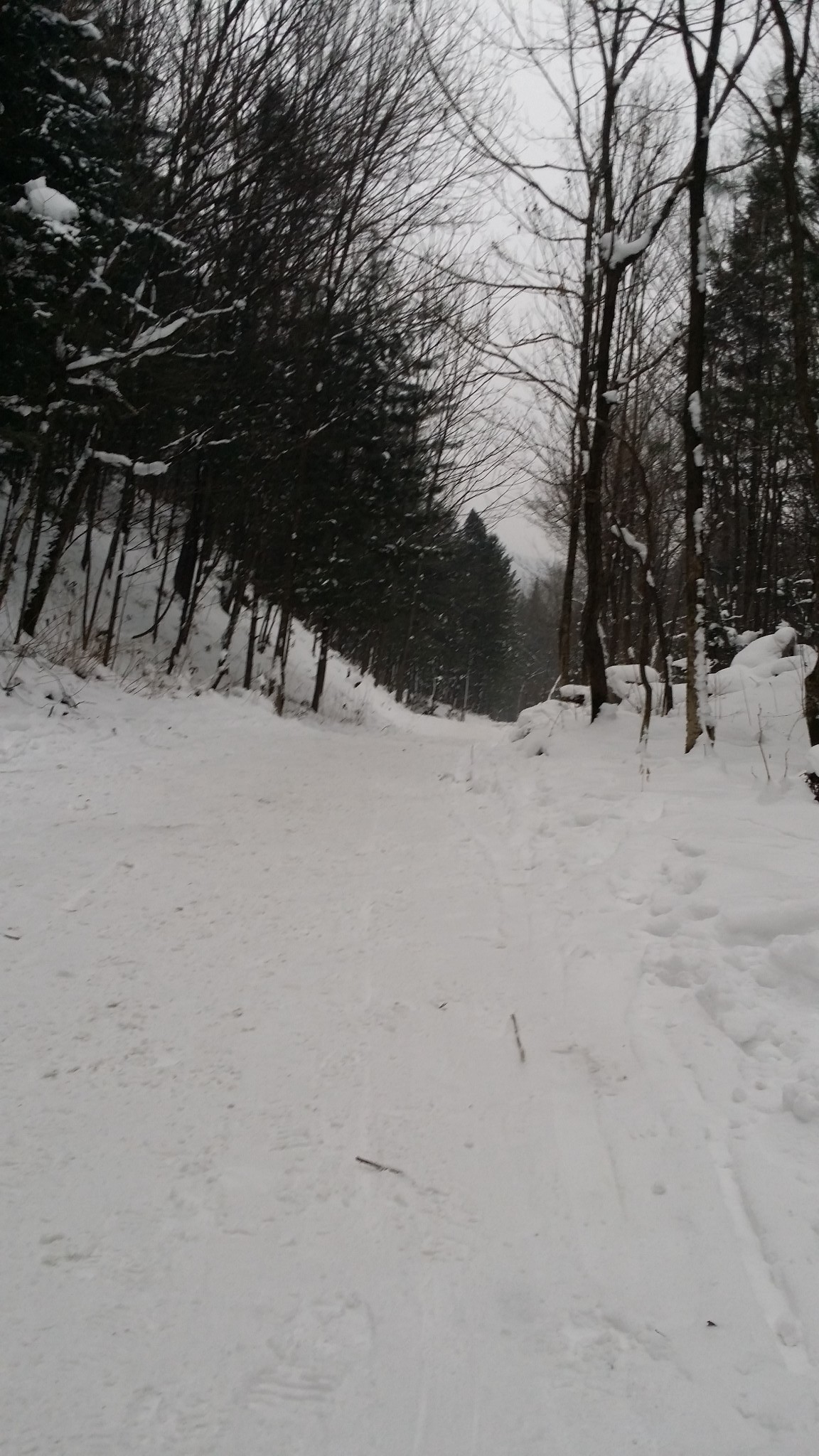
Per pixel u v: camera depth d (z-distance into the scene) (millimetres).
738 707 11227
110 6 14766
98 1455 1989
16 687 11141
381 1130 3275
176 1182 2918
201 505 18797
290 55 16391
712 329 15719
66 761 9094
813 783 6789
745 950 4246
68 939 4785
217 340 17016
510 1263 2660
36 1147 3039
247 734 13469
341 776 10383
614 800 7723
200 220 16281
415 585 30203
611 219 10773
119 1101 3348
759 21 8672
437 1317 2441
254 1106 3383
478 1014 4238
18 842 6398
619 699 13812
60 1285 2465
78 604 17859
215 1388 2184
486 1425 2127
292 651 27266
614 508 12461
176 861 6328
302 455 19953
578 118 11367
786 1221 2717
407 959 4863
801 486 19844
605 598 17984
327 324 19188
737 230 12750
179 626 20750
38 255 11094
